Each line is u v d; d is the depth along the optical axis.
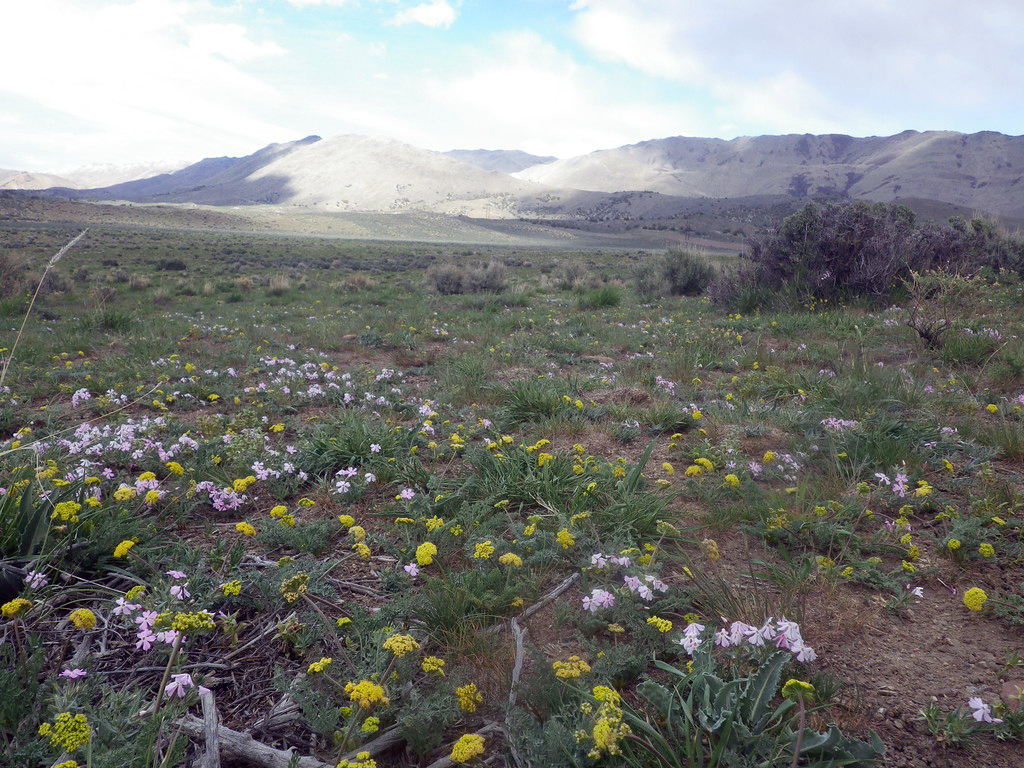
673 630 2.51
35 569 2.75
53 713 1.94
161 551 3.09
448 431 5.16
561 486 3.82
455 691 2.06
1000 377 6.88
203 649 2.47
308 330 12.21
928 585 2.98
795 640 2.02
